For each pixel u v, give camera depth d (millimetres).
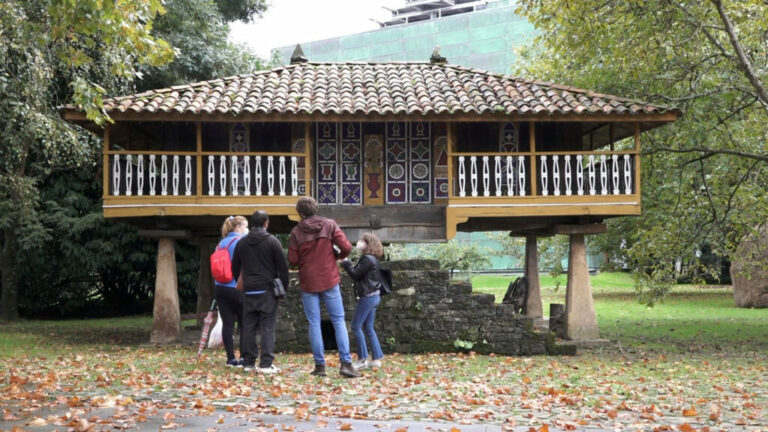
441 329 12969
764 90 13945
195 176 15164
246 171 14352
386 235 15375
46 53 15094
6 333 17984
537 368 11000
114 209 14180
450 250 35031
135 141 17109
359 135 15711
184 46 22594
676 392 8656
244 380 8461
